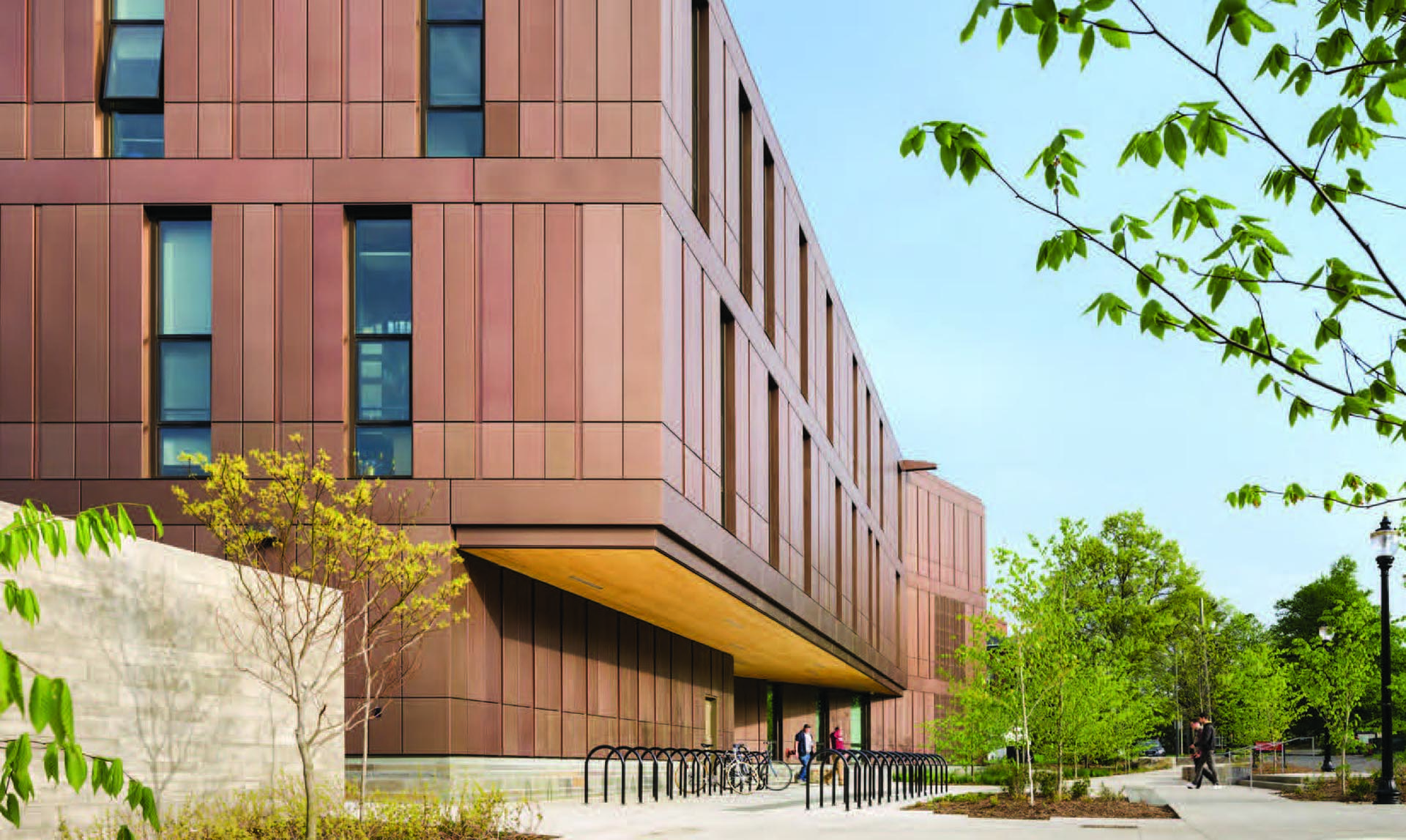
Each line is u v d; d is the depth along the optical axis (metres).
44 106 19.78
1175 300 4.66
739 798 25.47
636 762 28.16
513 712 21.36
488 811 14.80
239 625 14.43
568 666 24.30
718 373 24.28
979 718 22.36
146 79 20.22
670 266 20.48
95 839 11.27
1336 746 27.98
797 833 16.16
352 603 16.72
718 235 25.17
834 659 40.19
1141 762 54.78
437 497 19.30
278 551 17.95
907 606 58.22
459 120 20.33
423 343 19.56
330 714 16.33
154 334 19.75
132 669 12.64
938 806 21.92
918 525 60.34
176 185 19.70
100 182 19.66
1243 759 38.41
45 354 19.31
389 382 19.78
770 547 30.11
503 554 19.98
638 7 20.22
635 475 19.34
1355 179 4.53
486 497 19.30
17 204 19.56
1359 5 4.14
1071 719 22.14
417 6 20.20
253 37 20.06
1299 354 4.92
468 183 19.84
